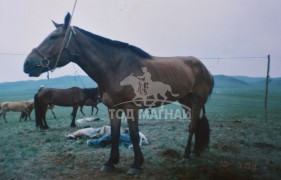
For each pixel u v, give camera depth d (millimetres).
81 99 10055
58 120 12938
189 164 4512
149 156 5027
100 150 5598
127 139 6070
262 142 6074
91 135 6949
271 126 8586
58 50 3834
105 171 4145
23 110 14305
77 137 7016
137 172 3988
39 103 9547
